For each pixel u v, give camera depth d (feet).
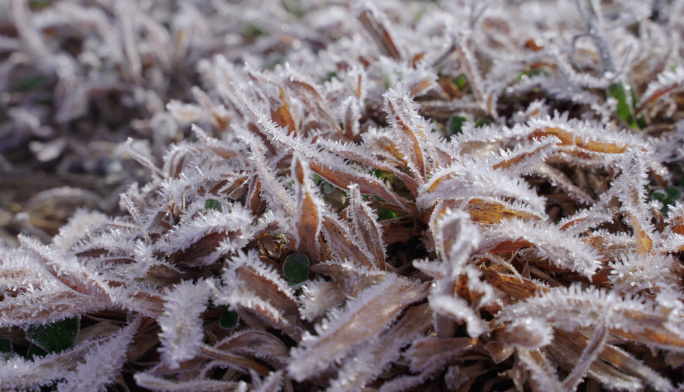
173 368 1.00
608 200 1.09
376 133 1.12
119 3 1.83
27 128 1.82
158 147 1.39
